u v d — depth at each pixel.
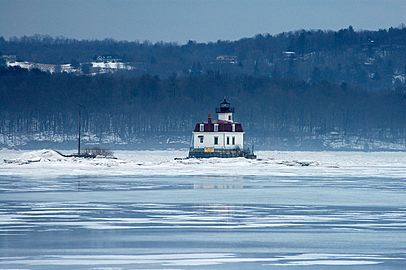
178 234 130.38
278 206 168.12
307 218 149.38
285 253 115.19
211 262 109.06
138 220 145.75
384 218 149.88
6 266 105.88
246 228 136.88
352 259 111.19
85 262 108.44
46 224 140.12
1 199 179.00
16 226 137.62
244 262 109.25
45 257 111.56
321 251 116.75
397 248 118.88
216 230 134.62
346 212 158.38
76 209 160.88
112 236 128.12
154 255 113.38
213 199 181.25
